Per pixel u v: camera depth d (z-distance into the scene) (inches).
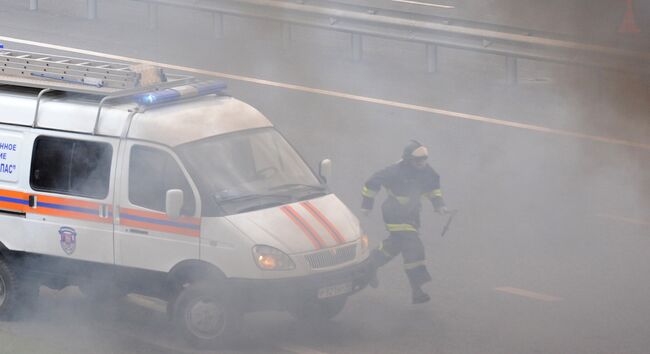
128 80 812.6
